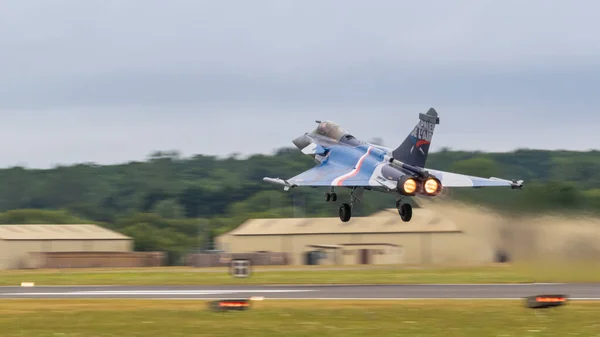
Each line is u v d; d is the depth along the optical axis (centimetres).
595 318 8725
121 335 8000
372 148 12731
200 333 8038
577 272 13412
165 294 11812
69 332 8188
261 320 8738
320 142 13650
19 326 8581
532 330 8081
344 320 8700
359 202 12875
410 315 8994
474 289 11794
